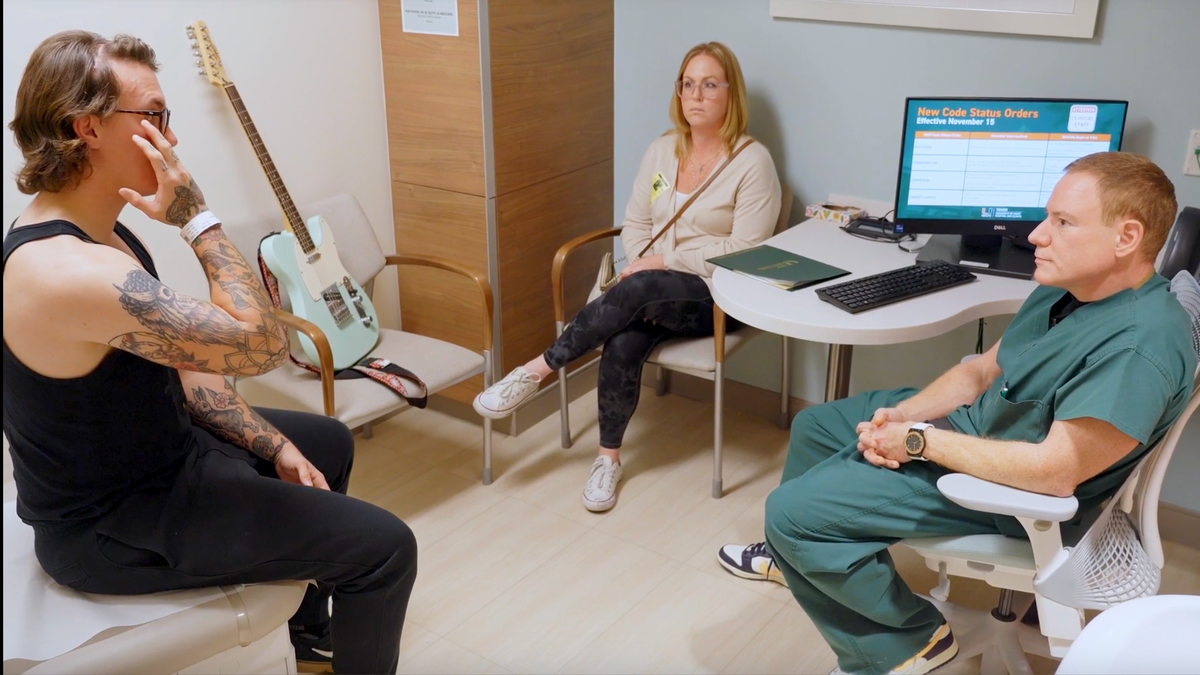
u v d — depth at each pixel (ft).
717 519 8.30
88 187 4.73
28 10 6.83
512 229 9.37
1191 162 7.43
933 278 7.20
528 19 8.83
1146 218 4.84
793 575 5.95
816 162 9.21
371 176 9.52
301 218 8.09
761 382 10.12
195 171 8.04
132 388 4.83
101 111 4.50
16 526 5.57
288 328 8.02
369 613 5.49
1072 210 4.98
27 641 4.65
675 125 9.09
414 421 10.09
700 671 6.53
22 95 4.51
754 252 7.98
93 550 4.94
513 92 8.92
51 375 4.56
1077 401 4.92
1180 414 4.96
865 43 8.57
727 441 9.68
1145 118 7.55
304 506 5.24
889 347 9.23
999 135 7.57
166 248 8.07
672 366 8.34
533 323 9.94
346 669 5.75
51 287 4.38
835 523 5.61
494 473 9.08
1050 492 4.95
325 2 8.68
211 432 5.76
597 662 6.62
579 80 9.65
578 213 10.16
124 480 4.94
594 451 9.50
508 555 7.82
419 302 9.89
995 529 5.46
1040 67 7.88
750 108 9.41
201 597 5.07
